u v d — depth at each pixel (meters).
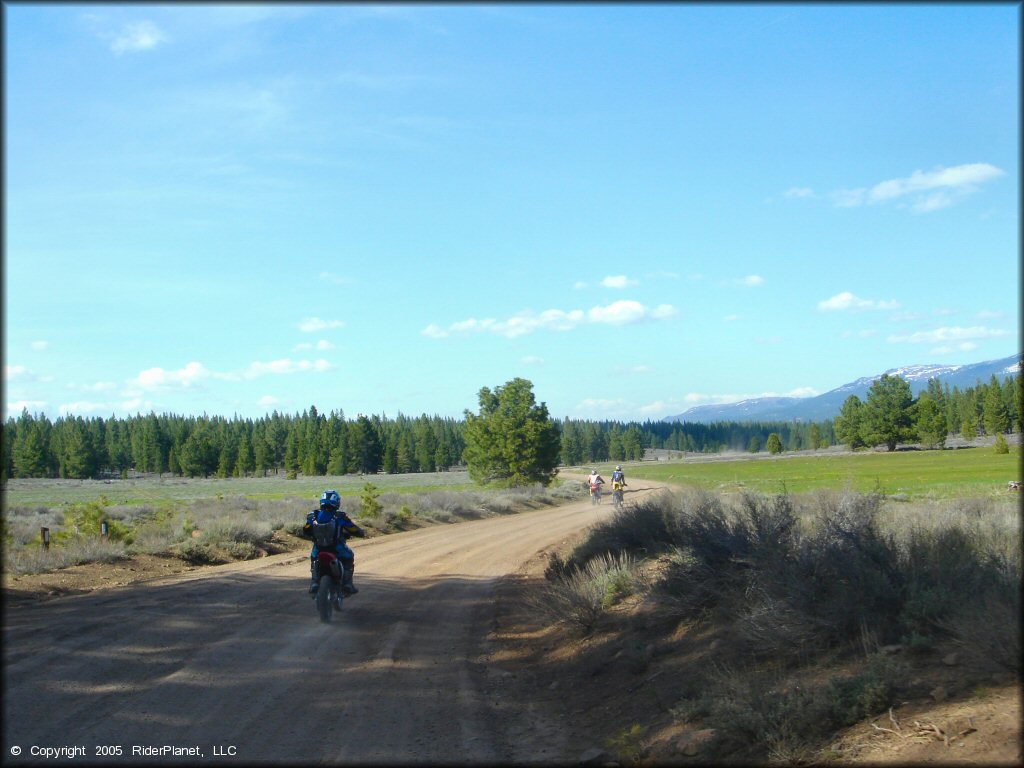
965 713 5.20
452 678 8.60
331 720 6.89
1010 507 14.51
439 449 144.25
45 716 6.64
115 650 8.97
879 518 11.29
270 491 77.25
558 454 62.22
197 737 6.32
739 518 10.55
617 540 14.41
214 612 11.62
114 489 84.94
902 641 6.54
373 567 18.33
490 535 27.48
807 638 7.16
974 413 110.25
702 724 6.20
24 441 114.94
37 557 15.87
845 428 118.88
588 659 8.95
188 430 146.50
